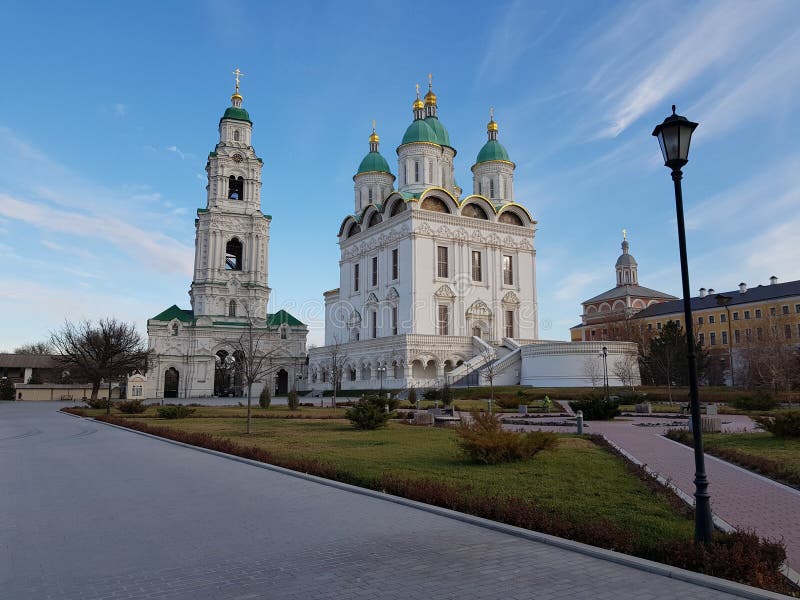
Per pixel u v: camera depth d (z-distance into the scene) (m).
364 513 11.48
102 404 56.22
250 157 100.44
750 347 75.75
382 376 71.94
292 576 7.82
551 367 63.62
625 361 64.25
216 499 12.89
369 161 91.00
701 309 102.38
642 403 42.56
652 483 14.14
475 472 15.73
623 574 7.96
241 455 19.88
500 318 79.62
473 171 90.75
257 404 64.88
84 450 22.59
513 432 18.36
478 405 48.53
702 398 51.91
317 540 9.56
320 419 39.09
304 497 13.07
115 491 13.88
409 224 74.62
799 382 61.81
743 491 13.80
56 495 13.43
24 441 26.33
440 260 76.50
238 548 9.11
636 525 10.21
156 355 85.38
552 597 7.09
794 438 22.69
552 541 9.30
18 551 9.01
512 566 8.24
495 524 10.26
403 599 7.01
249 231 98.44
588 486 13.73
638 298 122.31
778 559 8.15
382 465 16.95
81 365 60.62
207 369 91.44
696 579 7.65
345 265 89.75
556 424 31.56
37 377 101.06
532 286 83.44
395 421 35.88
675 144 10.26
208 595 7.16
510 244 82.25
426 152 82.62
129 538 9.72
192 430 30.16
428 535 9.87
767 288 96.31
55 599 7.05
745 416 37.66
